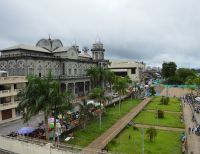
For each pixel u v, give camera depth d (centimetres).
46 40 9244
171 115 6756
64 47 9288
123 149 3847
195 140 4462
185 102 9188
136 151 3762
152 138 4334
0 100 5334
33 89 3491
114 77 9044
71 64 9294
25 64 7044
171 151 3791
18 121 5425
